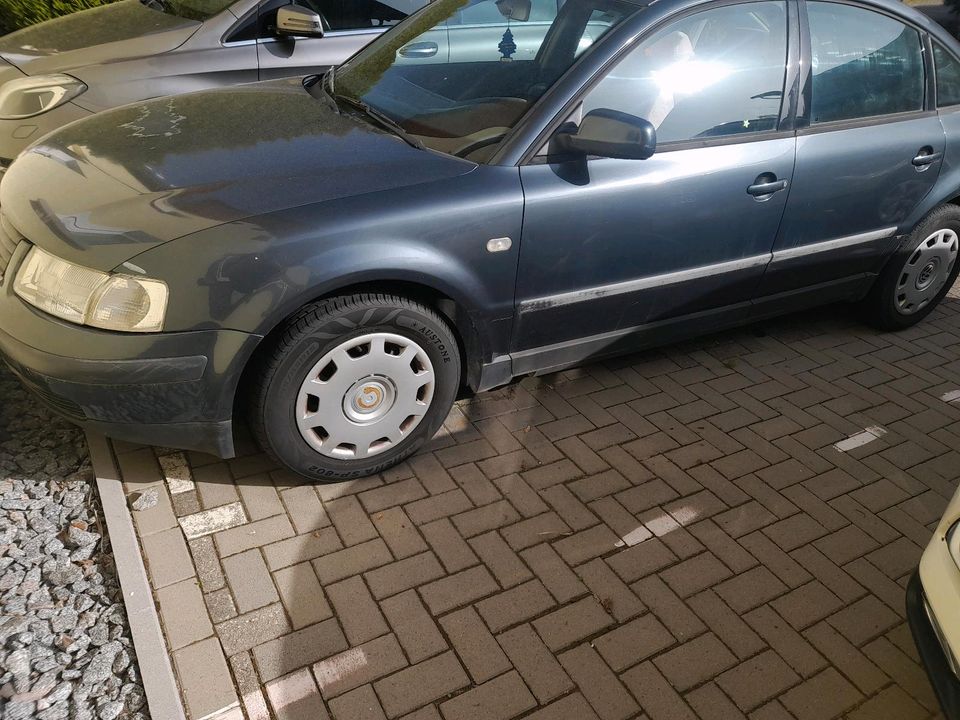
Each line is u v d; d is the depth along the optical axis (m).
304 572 2.53
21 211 2.68
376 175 2.69
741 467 3.22
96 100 4.30
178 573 2.47
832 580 2.71
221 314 2.40
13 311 2.48
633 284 3.22
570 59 2.99
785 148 3.38
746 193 3.32
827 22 3.51
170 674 2.15
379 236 2.55
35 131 4.19
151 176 2.65
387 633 2.35
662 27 3.05
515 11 3.26
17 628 2.28
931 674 1.94
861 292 4.20
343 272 2.49
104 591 2.43
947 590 1.96
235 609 2.38
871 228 3.88
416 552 2.65
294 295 2.44
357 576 2.53
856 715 2.26
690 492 3.05
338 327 2.58
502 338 3.04
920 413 3.69
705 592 2.61
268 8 4.73
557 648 2.36
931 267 4.27
